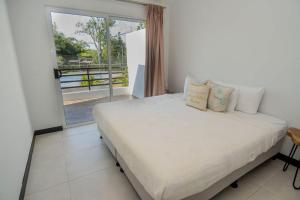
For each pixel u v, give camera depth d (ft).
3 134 4.49
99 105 8.28
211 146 4.70
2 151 4.24
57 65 8.98
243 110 7.71
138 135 5.28
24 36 7.82
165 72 13.07
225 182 4.96
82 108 12.66
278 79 6.89
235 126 6.11
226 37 8.61
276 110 7.12
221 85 8.07
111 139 6.02
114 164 6.80
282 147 6.99
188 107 8.25
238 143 4.95
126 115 6.95
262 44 7.21
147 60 11.56
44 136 8.95
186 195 3.71
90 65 10.57
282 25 6.49
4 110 4.86
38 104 8.75
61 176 6.08
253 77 7.74
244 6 7.61
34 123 8.84
